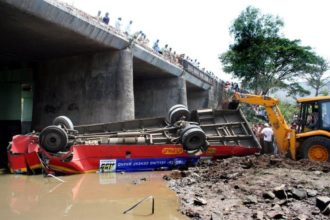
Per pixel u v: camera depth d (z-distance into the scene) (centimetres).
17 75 2848
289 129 1377
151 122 1631
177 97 3192
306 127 1337
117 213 727
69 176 1209
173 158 1372
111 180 1134
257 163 1206
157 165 1354
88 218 691
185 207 760
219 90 4247
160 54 2778
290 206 704
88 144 1327
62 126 1356
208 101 3981
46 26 1727
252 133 1566
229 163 1274
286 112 2898
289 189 780
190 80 3450
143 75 3117
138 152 1330
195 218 680
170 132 1482
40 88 2498
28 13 1540
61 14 1655
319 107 1298
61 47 2136
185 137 1360
